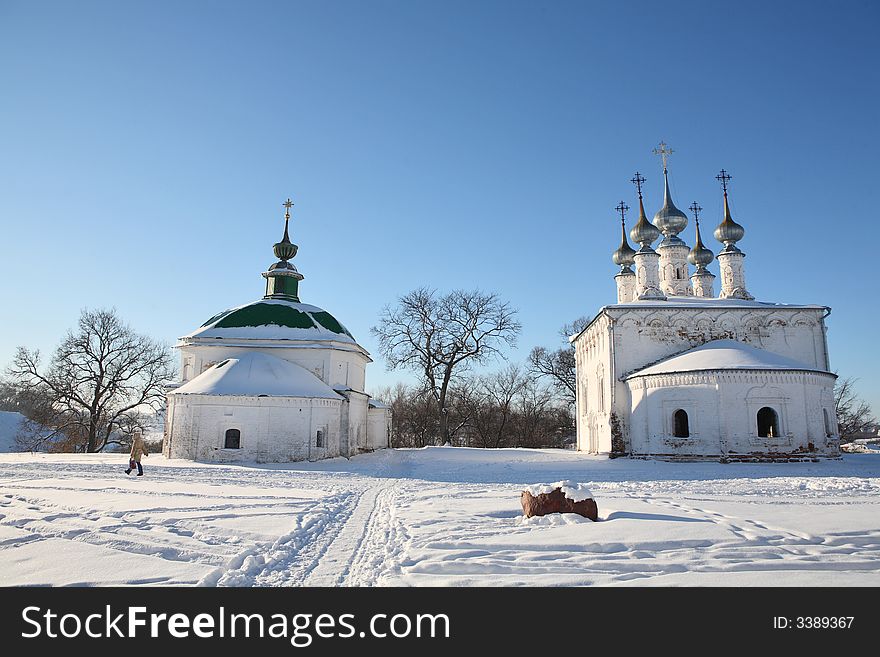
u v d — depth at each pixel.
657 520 10.74
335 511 13.37
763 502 13.86
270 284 43.56
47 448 50.78
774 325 34.97
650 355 34.66
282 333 37.66
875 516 11.19
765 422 30.86
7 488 17.20
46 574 7.65
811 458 28.44
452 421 67.12
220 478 21.28
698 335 34.88
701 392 29.88
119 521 11.24
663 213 41.84
